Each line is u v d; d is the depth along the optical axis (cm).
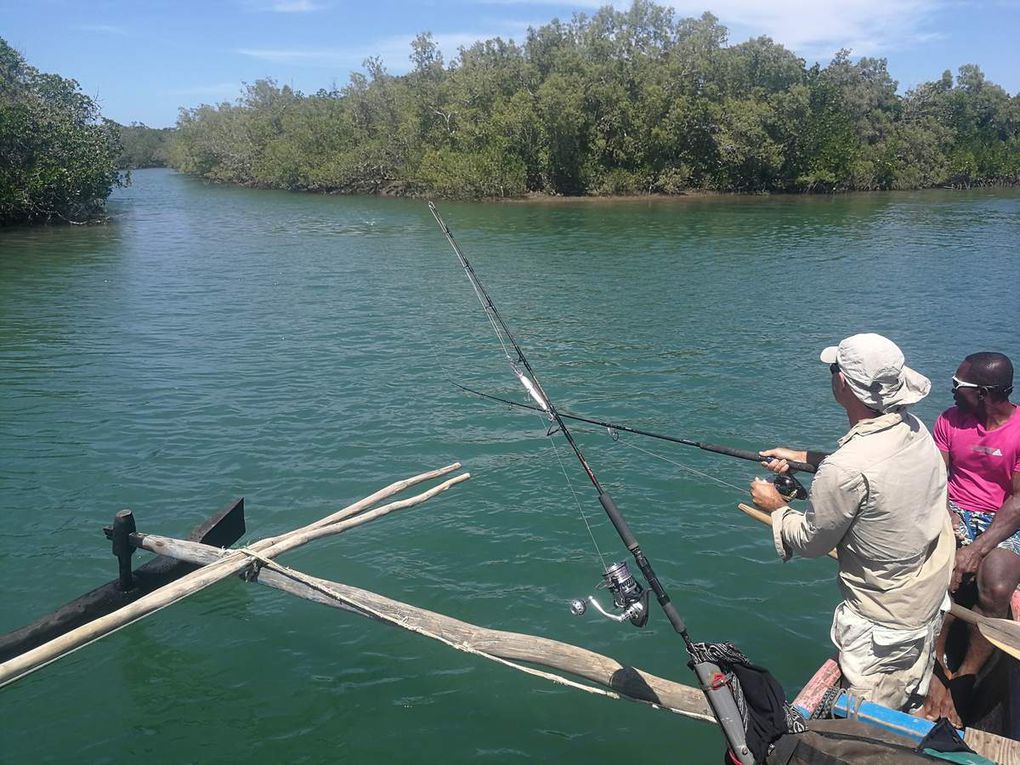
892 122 6381
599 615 619
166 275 2047
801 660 566
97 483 835
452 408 1052
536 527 748
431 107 5047
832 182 5403
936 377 1180
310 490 823
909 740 337
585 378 1173
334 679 556
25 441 938
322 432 972
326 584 559
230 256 2388
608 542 722
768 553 704
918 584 363
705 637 592
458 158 4697
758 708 358
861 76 6397
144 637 598
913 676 379
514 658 493
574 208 4128
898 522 354
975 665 477
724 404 1059
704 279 2012
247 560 565
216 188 5719
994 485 488
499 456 904
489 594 646
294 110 6225
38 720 517
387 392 1117
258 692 543
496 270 2152
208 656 578
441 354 1305
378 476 855
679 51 5131
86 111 3528
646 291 1853
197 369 1222
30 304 1677
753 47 5253
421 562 691
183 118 7538
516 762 481
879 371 351
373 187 5169
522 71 5019
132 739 501
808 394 1098
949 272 2111
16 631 565
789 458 454
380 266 2212
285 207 4162
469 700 536
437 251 2519
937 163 6100
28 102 3169
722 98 5162
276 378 1177
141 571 621
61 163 3191
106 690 544
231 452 912
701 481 838
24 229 3053
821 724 354
